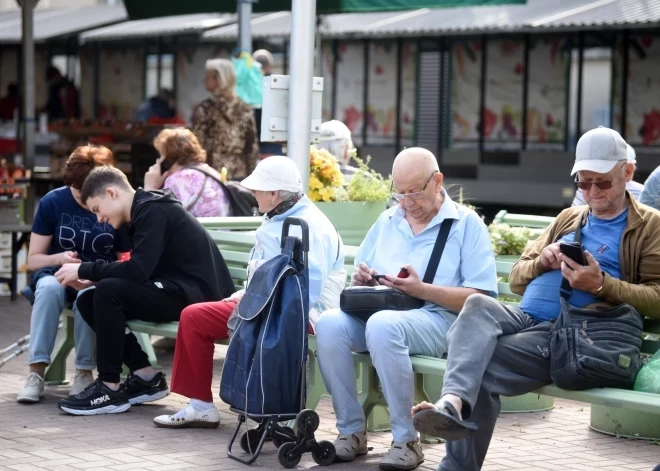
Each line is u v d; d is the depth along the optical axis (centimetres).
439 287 748
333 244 820
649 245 688
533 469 766
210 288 906
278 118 1004
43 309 946
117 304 888
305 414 745
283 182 809
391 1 1544
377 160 3192
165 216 894
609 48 2720
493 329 671
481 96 2975
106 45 3778
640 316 685
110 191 891
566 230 729
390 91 3155
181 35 3225
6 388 991
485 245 762
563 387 655
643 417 849
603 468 773
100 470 732
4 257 1583
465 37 2992
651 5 2511
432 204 767
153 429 851
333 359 764
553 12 2566
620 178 696
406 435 742
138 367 935
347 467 757
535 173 2869
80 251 987
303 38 991
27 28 2020
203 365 847
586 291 681
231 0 1758
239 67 1731
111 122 2275
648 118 2659
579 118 2786
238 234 1003
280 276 749
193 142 1188
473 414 667
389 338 728
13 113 3722
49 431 838
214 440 820
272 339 746
